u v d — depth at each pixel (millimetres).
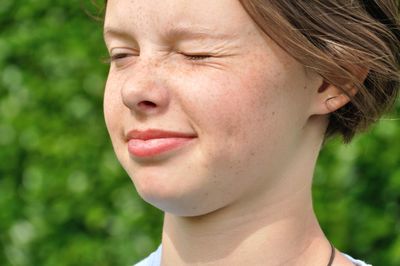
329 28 2869
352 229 5316
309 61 2816
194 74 2754
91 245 5895
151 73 2781
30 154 6188
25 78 6230
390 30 3061
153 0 2799
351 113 3076
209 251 2918
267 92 2785
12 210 6145
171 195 2787
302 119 2910
